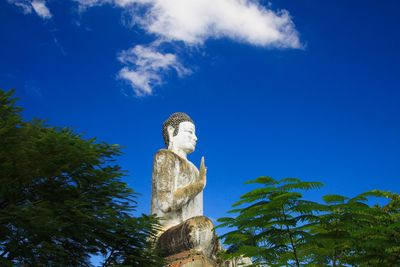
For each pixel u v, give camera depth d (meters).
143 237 18.77
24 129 17.33
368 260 16.48
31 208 15.26
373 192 16.69
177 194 21.86
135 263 18.58
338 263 17.08
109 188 18.44
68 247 17.73
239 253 16.34
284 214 15.40
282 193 15.45
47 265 17.06
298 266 15.37
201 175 22.98
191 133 24.03
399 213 17.66
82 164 17.73
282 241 15.79
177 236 19.78
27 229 15.56
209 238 19.72
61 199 17.59
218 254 20.38
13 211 15.25
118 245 18.58
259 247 15.98
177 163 22.64
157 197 22.05
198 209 22.94
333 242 15.82
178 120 24.08
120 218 18.25
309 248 16.33
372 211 16.41
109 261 18.52
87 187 18.30
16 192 17.12
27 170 16.50
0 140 16.30
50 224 15.46
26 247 16.11
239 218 15.63
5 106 17.64
